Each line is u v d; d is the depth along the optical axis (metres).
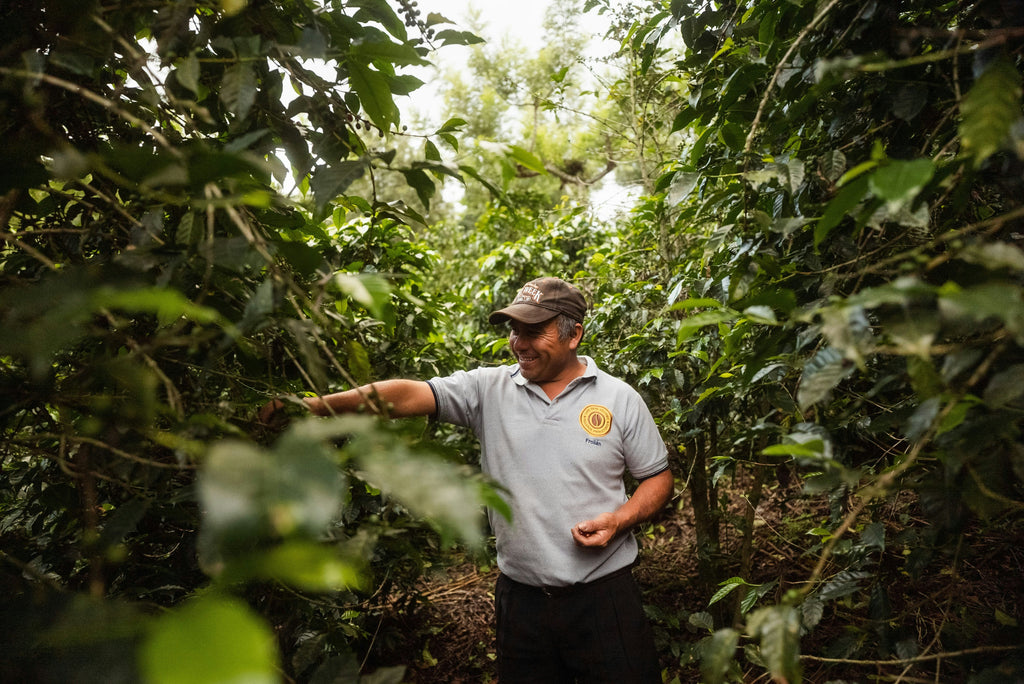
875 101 1.03
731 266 1.21
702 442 2.35
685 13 1.39
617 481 1.71
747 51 1.27
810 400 0.67
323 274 0.83
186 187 0.67
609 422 1.70
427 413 1.75
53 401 0.77
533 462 1.65
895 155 1.02
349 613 1.90
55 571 1.02
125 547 0.98
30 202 0.99
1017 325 0.48
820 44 1.14
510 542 1.67
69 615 0.48
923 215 0.66
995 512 0.70
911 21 1.06
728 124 1.11
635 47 1.60
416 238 2.79
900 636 1.06
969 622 1.17
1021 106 0.69
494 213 4.38
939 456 0.68
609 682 1.59
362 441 0.47
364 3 0.99
